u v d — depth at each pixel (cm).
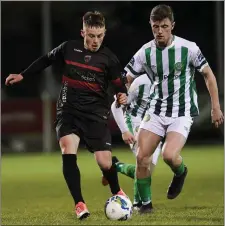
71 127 2320
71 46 2333
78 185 2242
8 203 3083
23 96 9125
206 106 7706
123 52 9662
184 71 2386
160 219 2234
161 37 2325
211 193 3319
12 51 10106
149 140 2383
